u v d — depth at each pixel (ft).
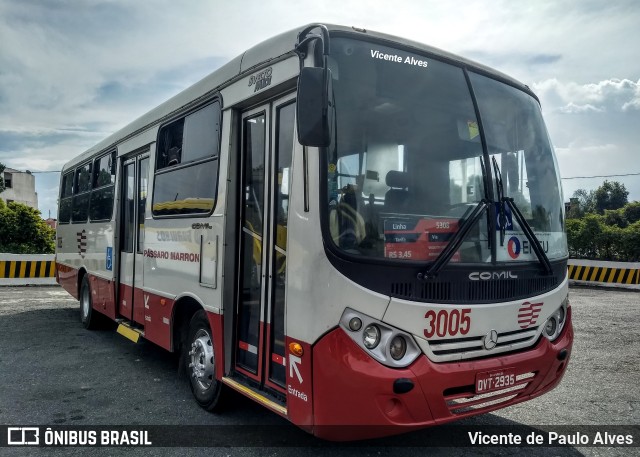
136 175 21.67
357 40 11.63
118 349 23.72
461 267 11.29
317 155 10.75
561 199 14.87
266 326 12.87
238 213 14.44
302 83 10.14
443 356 10.91
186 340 17.19
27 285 48.21
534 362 12.30
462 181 12.23
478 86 13.41
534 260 12.78
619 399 17.24
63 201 33.86
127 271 22.03
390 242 10.90
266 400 12.30
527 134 14.25
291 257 11.35
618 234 64.54
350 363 10.15
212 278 14.75
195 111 16.75
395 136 11.61
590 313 33.91
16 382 18.72
